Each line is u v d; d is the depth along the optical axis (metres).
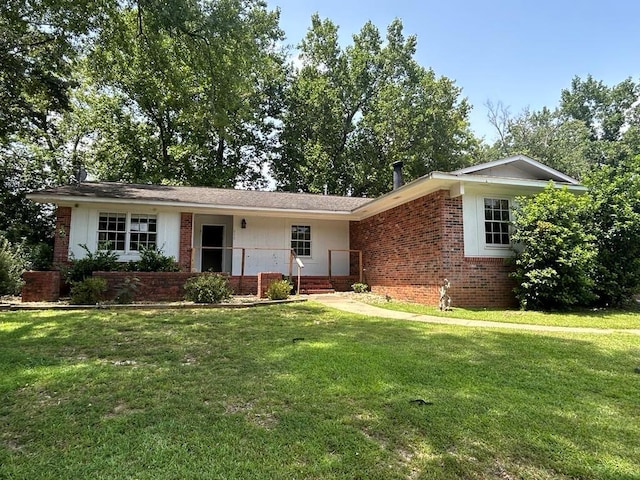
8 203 18.69
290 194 16.94
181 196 13.40
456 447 2.49
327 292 13.88
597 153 36.19
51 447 2.47
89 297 8.95
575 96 46.06
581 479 2.16
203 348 5.14
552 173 11.10
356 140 28.52
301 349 5.09
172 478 2.12
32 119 14.72
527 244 9.45
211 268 15.55
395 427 2.76
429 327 6.89
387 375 3.96
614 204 9.66
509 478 2.16
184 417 2.92
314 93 27.30
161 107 22.05
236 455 2.37
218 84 12.61
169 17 10.42
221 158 27.42
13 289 9.91
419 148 26.12
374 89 29.50
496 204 10.33
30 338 5.58
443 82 26.98
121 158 23.56
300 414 2.97
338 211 14.36
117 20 11.62
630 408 3.17
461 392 3.49
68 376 3.88
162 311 8.38
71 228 11.77
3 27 11.86
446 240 9.72
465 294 9.69
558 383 3.78
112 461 2.29
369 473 2.18
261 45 14.25
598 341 5.69
